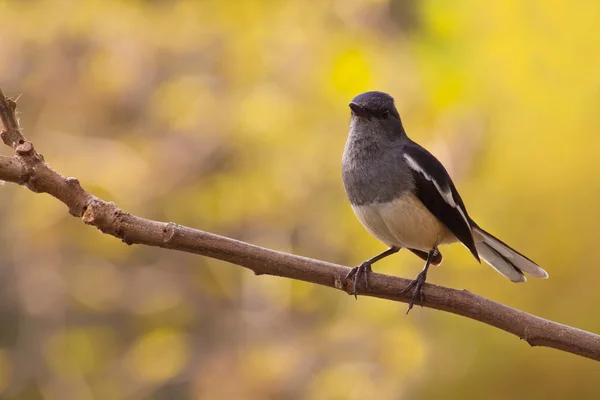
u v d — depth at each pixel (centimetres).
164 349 1625
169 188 1605
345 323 1456
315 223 1552
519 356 1216
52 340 1680
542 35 1336
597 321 1196
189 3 1638
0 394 1641
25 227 1628
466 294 550
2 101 489
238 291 1655
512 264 716
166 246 509
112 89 1627
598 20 1308
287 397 1479
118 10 1639
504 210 1270
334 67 1457
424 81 1448
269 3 1627
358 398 1380
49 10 1616
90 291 1686
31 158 490
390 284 561
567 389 1197
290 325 1587
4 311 1698
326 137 1550
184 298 1695
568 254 1222
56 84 1633
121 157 1593
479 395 1239
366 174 694
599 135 1251
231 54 1620
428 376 1282
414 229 685
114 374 1680
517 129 1298
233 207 1584
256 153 1587
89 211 498
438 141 1427
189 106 1605
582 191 1232
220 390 1522
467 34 1409
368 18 1620
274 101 1564
